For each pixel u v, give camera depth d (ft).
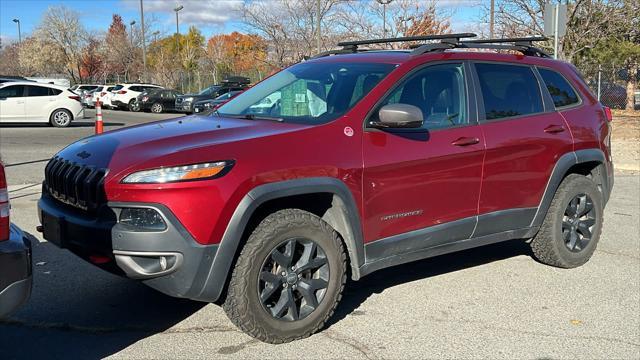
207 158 11.80
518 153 16.35
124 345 12.84
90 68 197.57
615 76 80.18
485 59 16.69
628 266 19.07
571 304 15.79
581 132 18.16
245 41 116.88
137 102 108.58
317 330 13.50
